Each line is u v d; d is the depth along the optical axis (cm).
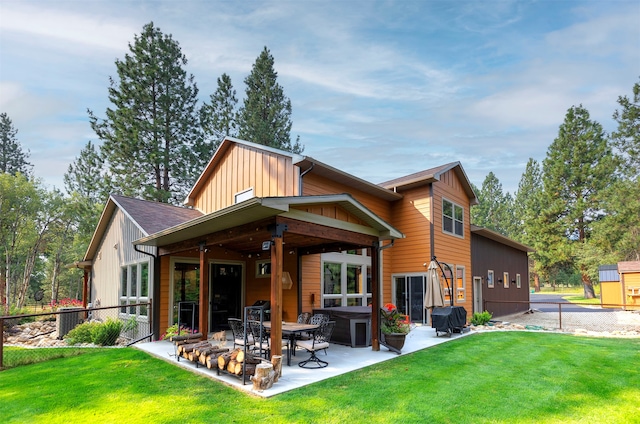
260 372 545
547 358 761
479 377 619
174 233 793
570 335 1095
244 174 1206
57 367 720
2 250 2517
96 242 1530
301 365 688
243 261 1241
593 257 2742
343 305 1211
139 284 1132
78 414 476
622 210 2452
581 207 2973
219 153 1309
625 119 2683
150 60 2014
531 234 3366
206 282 812
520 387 567
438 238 1337
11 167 3266
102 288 1461
